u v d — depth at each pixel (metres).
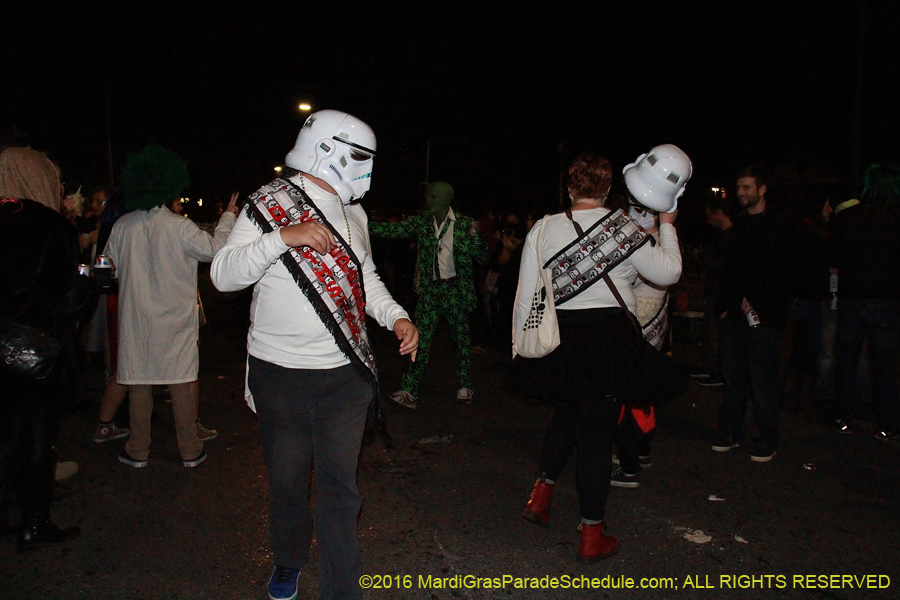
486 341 9.39
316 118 2.66
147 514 3.82
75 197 5.93
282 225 2.53
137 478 4.33
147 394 4.43
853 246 5.12
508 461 4.75
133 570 3.23
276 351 2.61
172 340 4.27
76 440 5.00
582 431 3.33
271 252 2.38
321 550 2.71
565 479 4.46
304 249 2.54
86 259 5.91
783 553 3.49
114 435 5.01
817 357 6.03
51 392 3.22
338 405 2.67
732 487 4.31
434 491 4.21
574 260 3.22
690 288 16.05
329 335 2.62
